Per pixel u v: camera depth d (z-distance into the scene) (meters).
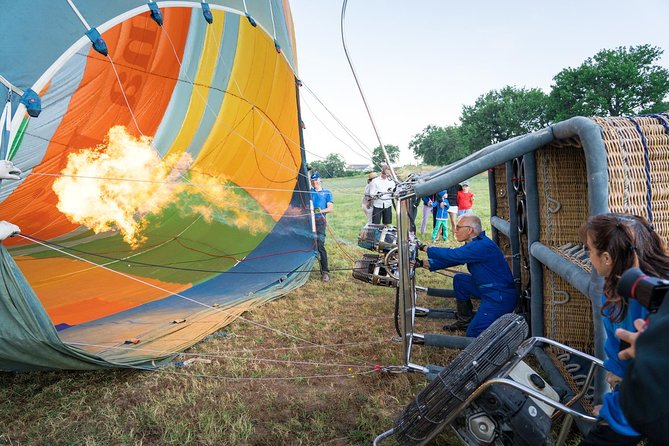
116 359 3.65
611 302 1.71
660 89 49.34
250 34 6.94
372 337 4.43
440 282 6.25
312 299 5.66
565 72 53.62
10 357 3.11
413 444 2.37
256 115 7.84
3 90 3.17
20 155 5.45
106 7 4.01
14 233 2.89
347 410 3.21
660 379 1.23
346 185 13.64
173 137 7.70
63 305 4.90
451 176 2.79
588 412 2.64
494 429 2.19
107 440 2.89
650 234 1.65
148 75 6.56
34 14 3.43
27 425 3.08
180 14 6.19
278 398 3.37
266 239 7.50
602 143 2.35
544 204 3.43
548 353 3.48
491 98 60.56
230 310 5.10
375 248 3.83
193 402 3.28
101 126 6.52
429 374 3.11
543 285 3.49
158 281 5.85
